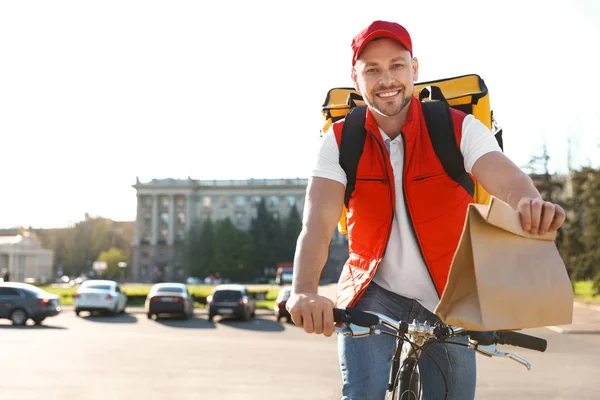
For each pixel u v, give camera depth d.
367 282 2.43
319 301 1.96
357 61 2.37
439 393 2.48
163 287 28.09
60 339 17.12
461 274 1.69
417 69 2.62
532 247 1.68
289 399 8.22
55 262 138.12
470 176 2.43
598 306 31.94
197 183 126.81
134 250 123.81
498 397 8.50
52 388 8.94
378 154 2.39
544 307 1.65
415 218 2.39
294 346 15.72
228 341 17.02
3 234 143.38
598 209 35.62
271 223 116.31
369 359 2.30
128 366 11.50
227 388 9.04
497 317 1.62
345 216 2.93
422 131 2.39
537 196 2.04
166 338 17.77
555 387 9.41
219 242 111.88
